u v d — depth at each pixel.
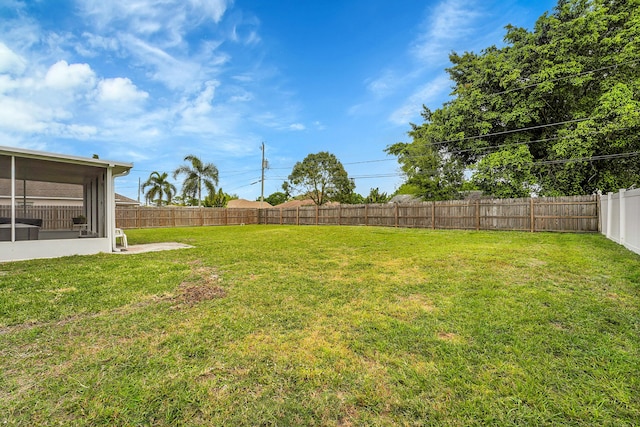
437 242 8.74
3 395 1.87
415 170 18.94
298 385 2.00
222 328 2.86
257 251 7.34
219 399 1.86
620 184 13.16
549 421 1.66
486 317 3.05
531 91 13.27
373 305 3.46
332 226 16.83
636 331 2.71
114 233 7.93
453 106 15.35
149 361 2.27
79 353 2.39
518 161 13.27
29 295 3.70
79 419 1.68
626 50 11.60
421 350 2.43
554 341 2.54
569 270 4.86
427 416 1.71
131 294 3.80
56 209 14.73
